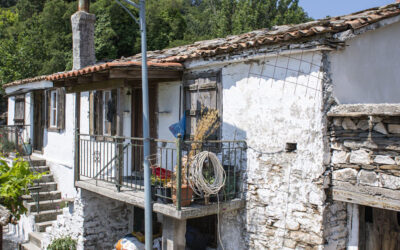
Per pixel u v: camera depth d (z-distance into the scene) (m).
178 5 25.39
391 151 4.30
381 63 5.59
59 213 9.77
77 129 7.63
